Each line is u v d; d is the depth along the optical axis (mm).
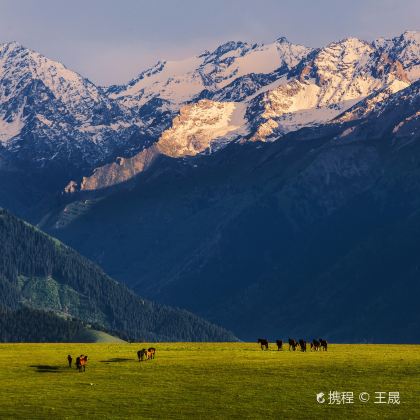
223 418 146875
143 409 151625
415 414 148500
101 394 161625
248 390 164250
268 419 146375
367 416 147625
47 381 173000
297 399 157750
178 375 178000
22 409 151500
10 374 180750
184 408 152375
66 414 148750
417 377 173750
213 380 172625
